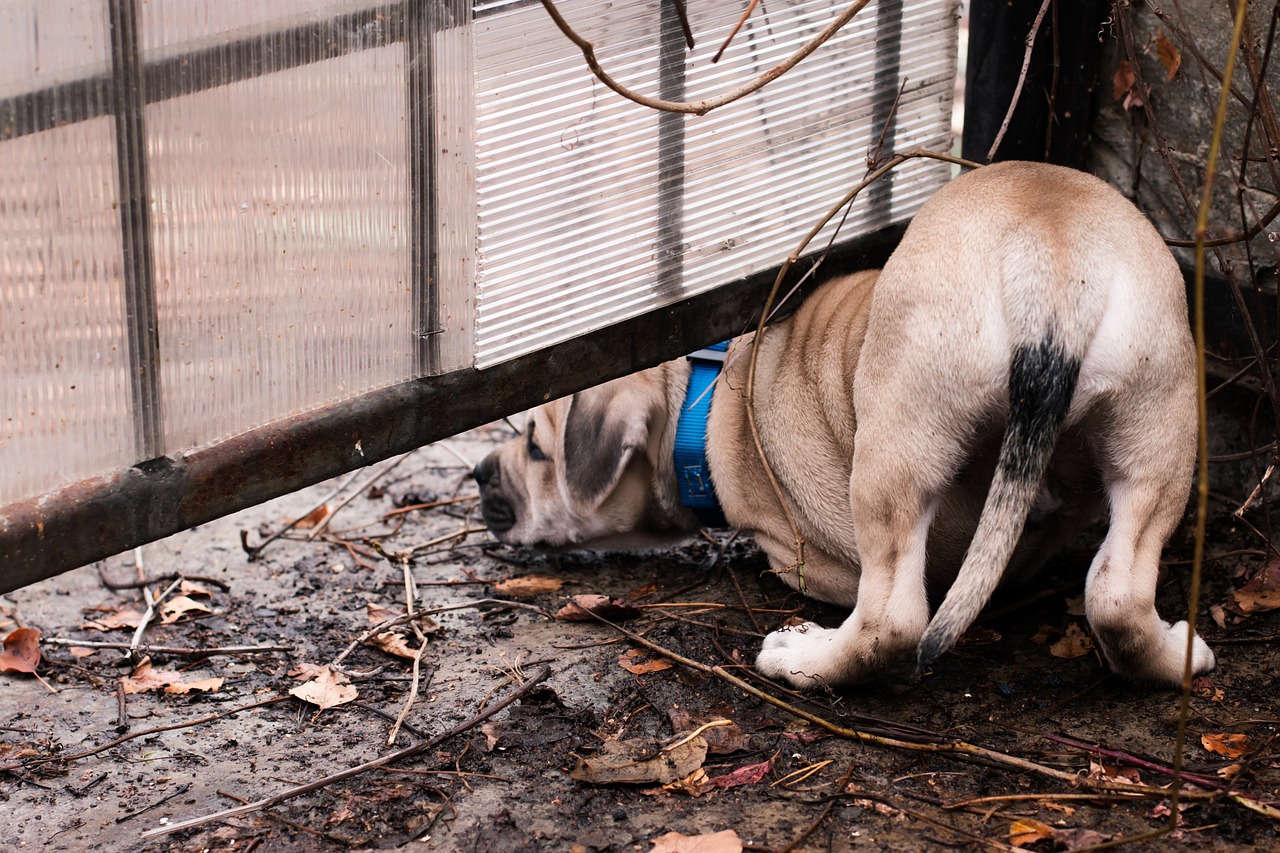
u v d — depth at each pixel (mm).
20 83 1590
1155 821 1693
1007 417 1755
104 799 1770
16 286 1607
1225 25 1979
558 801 1739
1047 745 1772
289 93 1679
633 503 2035
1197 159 2023
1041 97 2072
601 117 1801
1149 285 1745
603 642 1940
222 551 2135
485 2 1732
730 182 1882
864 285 1935
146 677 1920
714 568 2070
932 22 1969
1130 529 1768
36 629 1973
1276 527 2002
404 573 2076
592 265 1826
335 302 1726
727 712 1829
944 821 1702
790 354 1946
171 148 1646
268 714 1866
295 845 1713
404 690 1884
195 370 1683
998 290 1743
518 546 2086
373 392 1754
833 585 1952
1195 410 1770
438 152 1740
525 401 1819
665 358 1888
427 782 1766
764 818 1712
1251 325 1898
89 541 1656
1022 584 1972
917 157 1937
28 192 1604
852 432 1888
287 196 1691
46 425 1634
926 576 1925
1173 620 1915
